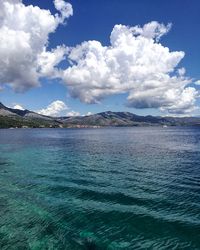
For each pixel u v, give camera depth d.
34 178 35.28
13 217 20.84
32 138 140.62
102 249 15.99
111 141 113.12
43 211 22.02
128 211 21.64
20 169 42.59
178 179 33.97
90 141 113.75
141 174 37.69
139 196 26.08
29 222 19.91
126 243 16.56
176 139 123.31
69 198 25.64
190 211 21.58
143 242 16.62
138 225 19.00
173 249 15.72
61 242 16.92
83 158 55.88
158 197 25.64
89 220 20.08
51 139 130.62
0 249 16.20
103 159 54.06
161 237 17.22
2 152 69.00
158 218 20.11
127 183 32.03
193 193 27.02
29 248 16.30
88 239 17.17
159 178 34.75
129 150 72.25
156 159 53.53
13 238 17.52
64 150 73.44
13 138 140.38
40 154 63.97
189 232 17.78
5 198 25.73
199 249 15.66
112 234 17.77
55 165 46.56
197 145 87.38
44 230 18.58
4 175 37.44
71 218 20.52
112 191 28.09
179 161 50.31
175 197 25.61
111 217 20.53
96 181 33.25
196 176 35.75
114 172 39.47
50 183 32.12
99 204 23.62
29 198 25.70
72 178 35.28
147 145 89.06
